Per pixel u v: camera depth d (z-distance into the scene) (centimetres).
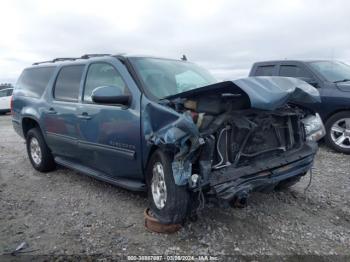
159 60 477
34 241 362
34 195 504
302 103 414
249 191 341
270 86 332
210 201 352
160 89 411
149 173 388
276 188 483
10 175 613
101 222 402
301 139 420
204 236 359
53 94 564
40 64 650
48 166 614
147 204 449
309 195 469
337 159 653
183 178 326
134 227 386
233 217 400
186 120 320
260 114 368
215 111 346
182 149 321
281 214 409
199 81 475
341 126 700
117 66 443
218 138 345
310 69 753
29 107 615
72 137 504
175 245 345
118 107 417
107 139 431
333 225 382
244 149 364
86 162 503
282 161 386
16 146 903
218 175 337
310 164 420
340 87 696
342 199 456
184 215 350
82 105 482
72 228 389
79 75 512
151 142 361
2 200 485
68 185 543
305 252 328
